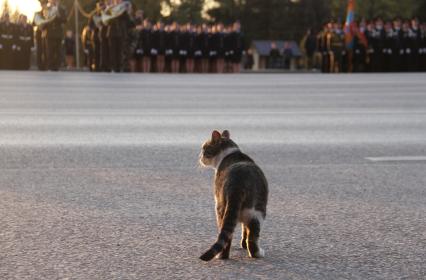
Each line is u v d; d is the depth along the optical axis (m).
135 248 5.60
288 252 5.54
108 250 5.54
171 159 9.66
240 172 5.12
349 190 7.86
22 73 32.44
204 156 5.71
